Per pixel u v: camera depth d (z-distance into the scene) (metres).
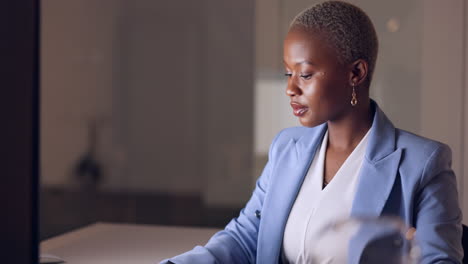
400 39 3.55
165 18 7.64
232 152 7.21
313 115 1.18
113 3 7.77
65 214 6.24
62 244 1.69
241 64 7.21
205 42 7.34
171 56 7.64
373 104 1.31
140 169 7.88
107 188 7.93
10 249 0.46
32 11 0.45
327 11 1.15
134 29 7.80
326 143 1.32
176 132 7.66
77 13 7.85
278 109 4.64
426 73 3.24
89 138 7.97
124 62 7.86
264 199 1.35
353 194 1.22
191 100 7.59
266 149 4.79
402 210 1.19
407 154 1.21
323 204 1.24
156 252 1.59
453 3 3.13
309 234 1.23
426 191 1.17
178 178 7.69
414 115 3.52
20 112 0.45
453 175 1.21
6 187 0.45
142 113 7.83
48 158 7.76
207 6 7.32
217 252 1.28
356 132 1.27
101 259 1.51
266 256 1.29
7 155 0.45
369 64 1.19
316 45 1.14
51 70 7.70
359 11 1.17
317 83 1.15
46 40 7.58
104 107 7.95
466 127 3.07
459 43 3.13
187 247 1.66
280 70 4.44
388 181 1.19
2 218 0.46
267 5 4.28
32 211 0.46
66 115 7.85
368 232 0.66
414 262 0.63
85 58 7.91
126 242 1.71
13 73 0.45
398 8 3.54
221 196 6.98
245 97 7.19
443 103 3.18
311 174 1.31
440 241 1.09
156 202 7.09
